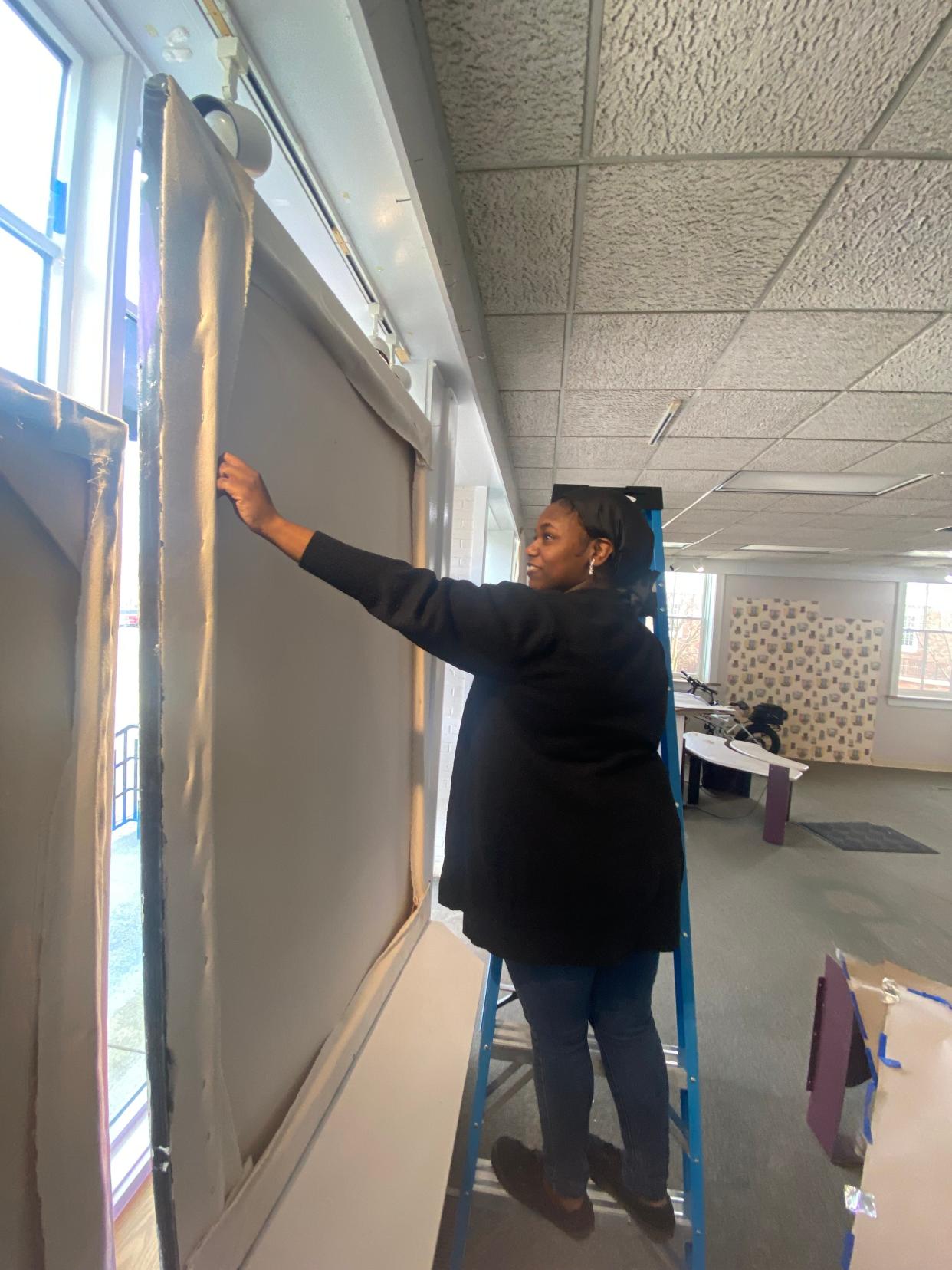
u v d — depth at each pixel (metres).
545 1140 0.96
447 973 1.29
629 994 0.97
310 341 0.76
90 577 0.41
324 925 0.85
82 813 0.41
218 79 0.75
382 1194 0.78
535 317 1.50
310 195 0.96
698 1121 1.08
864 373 1.81
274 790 0.69
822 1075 1.44
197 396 0.48
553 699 0.82
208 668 0.51
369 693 1.02
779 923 2.59
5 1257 0.37
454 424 1.88
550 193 1.06
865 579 6.44
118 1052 1.32
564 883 0.83
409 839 1.33
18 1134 0.38
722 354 1.70
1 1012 0.36
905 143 0.92
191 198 0.46
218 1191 0.54
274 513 0.61
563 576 0.95
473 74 0.81
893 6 0.71
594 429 2.38
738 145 0.94
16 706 0.37
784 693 6.54
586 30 0.75
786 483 3.17
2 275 0.66
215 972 0.52
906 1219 1.03
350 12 0.63
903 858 3.49
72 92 0.69
